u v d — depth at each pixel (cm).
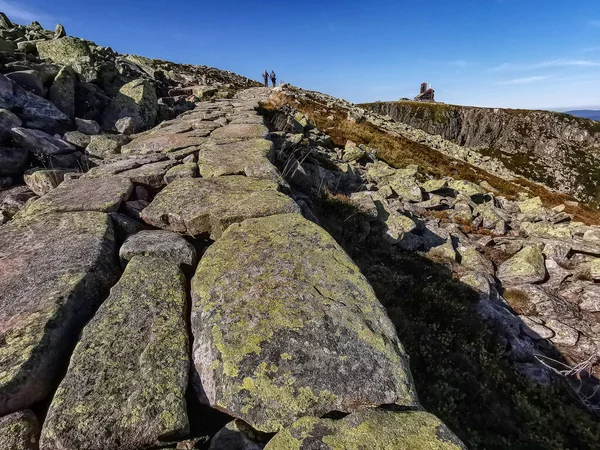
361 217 1059
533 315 969
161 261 387
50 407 220
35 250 391
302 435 206
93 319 292
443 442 204
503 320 867
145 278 353
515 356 777
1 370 233
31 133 787
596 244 1275
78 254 377
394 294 816
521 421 571
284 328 283
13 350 250
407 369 271
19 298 309
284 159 1160
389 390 245
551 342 854
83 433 208
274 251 392
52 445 205
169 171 669
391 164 2211
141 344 273
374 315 317
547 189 3181
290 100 2895
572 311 969
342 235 952
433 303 809
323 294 330
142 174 654
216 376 249
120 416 218
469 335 761
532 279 1086
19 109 871
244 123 1170
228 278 350
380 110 13538
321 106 3228
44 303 299
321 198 1044
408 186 1645
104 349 264
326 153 1742
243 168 682
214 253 399
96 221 460
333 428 210
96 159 855
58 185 672
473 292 949
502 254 1261
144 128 1206
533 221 1622
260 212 488
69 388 232
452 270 1062
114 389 234
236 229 448
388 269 913
